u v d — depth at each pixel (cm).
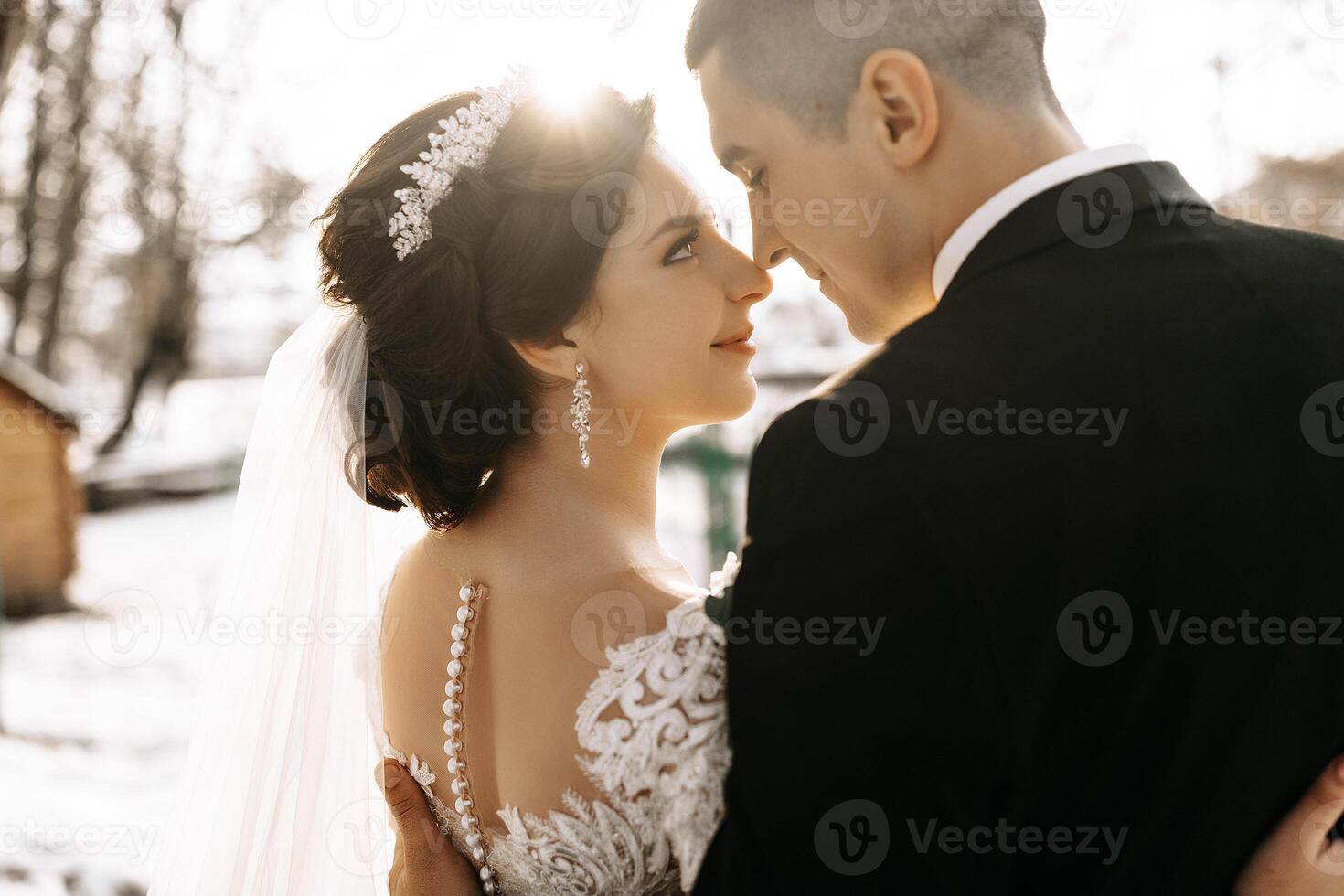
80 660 794
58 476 980
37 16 1488
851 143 139
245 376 1878
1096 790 120
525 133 155
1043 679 118
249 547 185
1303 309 123
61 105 1585
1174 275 125
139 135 1611
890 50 133
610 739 141
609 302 157
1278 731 120
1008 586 118
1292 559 117
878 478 121
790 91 140
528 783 150
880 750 121
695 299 160
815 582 121
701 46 150
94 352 1861
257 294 1756
